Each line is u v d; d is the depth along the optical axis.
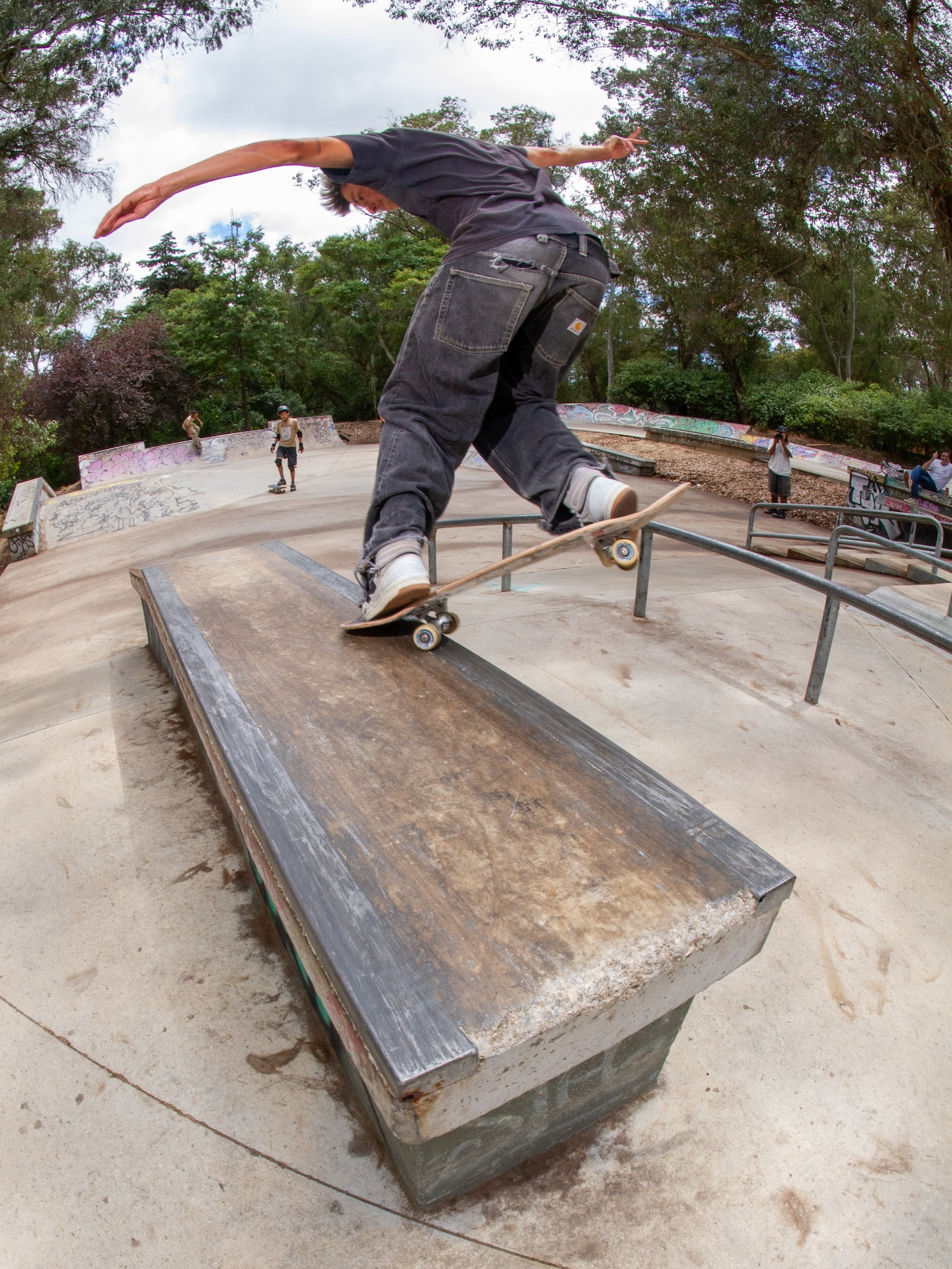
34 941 2.52
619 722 3.92
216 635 2.82
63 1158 1.85
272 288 37.00
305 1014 2.21
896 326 32.75
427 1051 1.23
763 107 11.86
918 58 10.79
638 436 26.09
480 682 2.43
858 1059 2.17
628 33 11.81
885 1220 1.77
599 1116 1.91
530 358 2.31
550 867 1.65
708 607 5.94
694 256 21.25
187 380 33.72
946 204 11.86
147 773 3.45
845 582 8.20
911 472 13.87
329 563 8.73
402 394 2.30
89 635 6.52
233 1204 1.74
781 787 3.45
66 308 33.66
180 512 15.97
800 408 27.59
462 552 9.42
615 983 1.40
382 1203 1.73
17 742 3.89
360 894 1.55
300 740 2.09
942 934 2.66
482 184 2.12
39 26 9.45
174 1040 2.14
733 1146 1.90
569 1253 1.65
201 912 2.60
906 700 4.47
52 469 32.69
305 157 2.00
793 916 2.70
